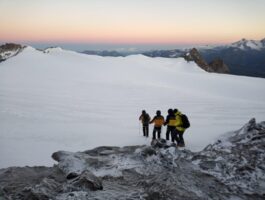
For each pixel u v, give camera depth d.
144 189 6.66
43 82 44.44
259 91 48.41
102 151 10.98
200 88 48.88
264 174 7.76
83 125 21.72
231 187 7.14
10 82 43.09
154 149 9.23
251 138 10.70
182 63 91.25
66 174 7.89
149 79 54.84
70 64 62.91
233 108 30.45
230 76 70.44
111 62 73.69
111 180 7.38
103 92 38.94
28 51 70.88
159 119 14.78
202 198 6.30
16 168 8.78
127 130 19.98
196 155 9.17
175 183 6.75
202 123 22.41
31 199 5.86
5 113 25.22
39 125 21.42
